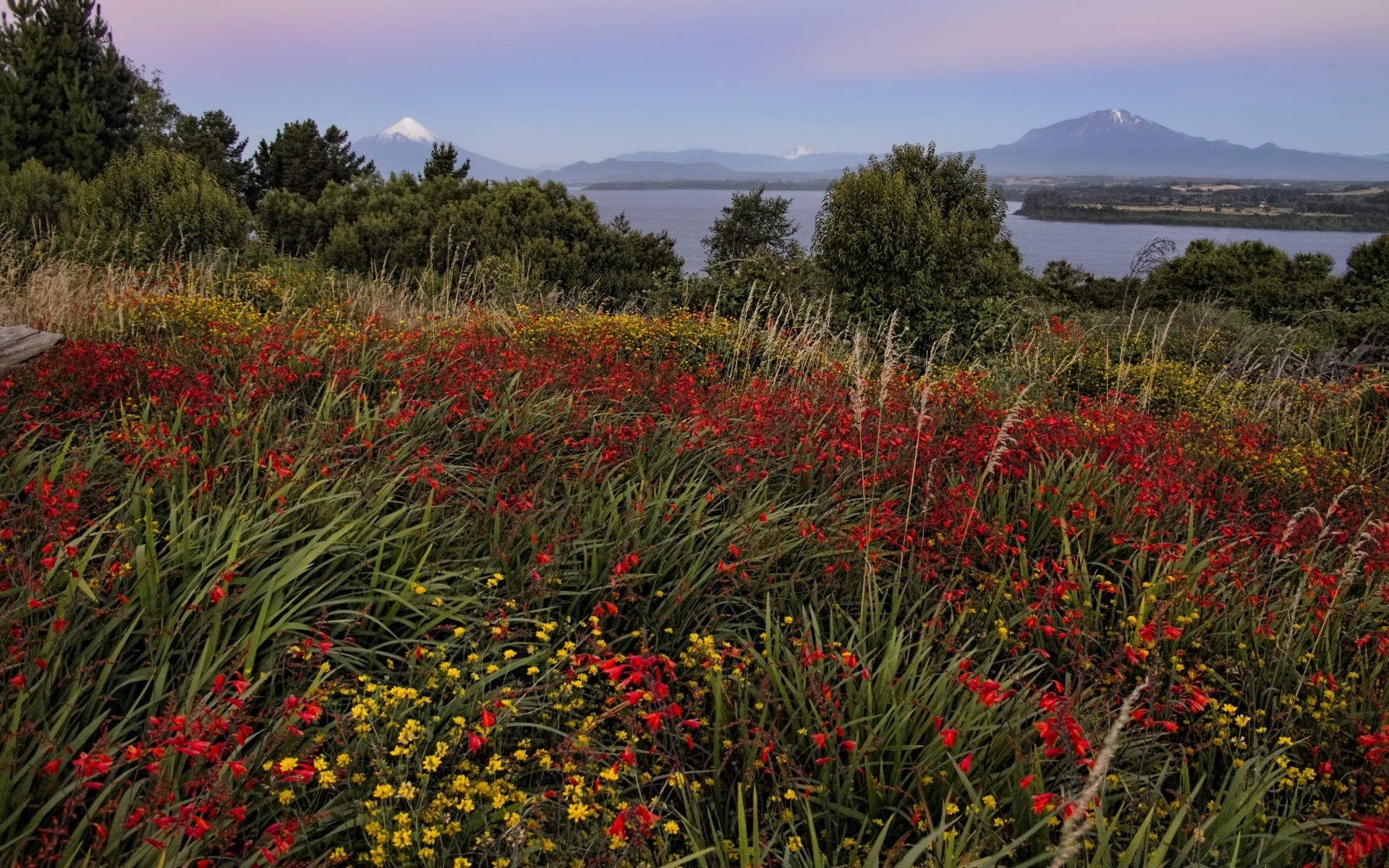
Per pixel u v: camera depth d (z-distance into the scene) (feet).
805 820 8.28
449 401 16.42
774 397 19.42
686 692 10.19
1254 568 13.30
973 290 46.09
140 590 8.61
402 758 7.75
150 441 12.20
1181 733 10.10
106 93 80.23
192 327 22.68
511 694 8.52
